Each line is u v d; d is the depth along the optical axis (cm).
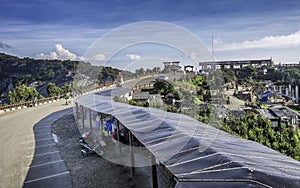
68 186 740
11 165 945
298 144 1095
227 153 442
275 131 1174
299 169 404
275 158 457
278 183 335
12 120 1934
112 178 738
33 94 2892
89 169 833
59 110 2289
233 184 334
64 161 947
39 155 1047
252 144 552
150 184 650
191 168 390
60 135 1354
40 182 784
